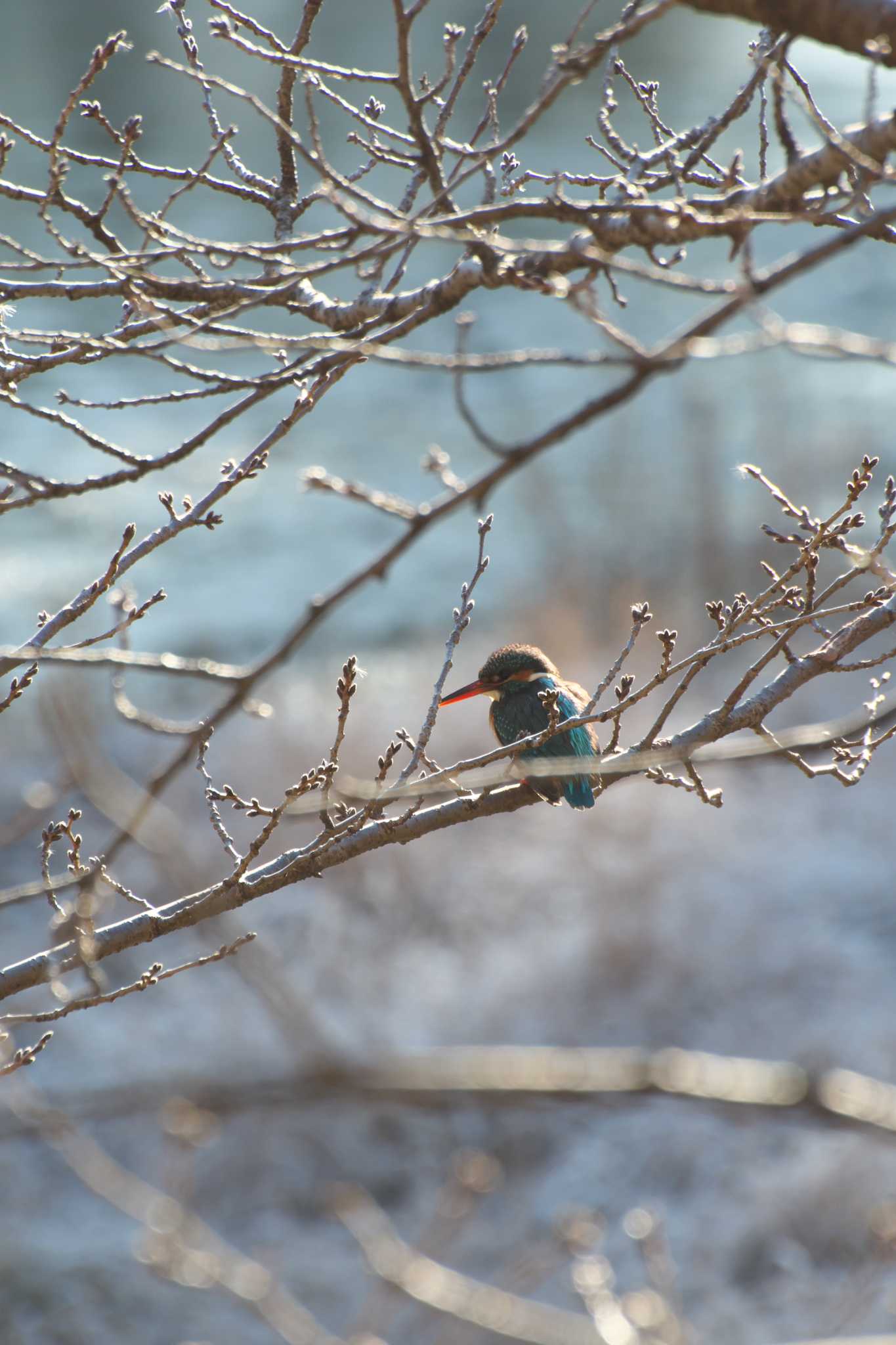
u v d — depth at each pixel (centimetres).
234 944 477
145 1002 1555
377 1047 1388
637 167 589
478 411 3647
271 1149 1355
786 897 1692
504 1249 1246
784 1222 1231
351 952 1628
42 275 1656
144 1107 446
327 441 3553
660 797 1934
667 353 328
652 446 2898
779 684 555
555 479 2788
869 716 532
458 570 2798
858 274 4662
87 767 524
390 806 618
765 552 2431
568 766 469
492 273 479
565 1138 1377
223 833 510
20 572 2791
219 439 3519
